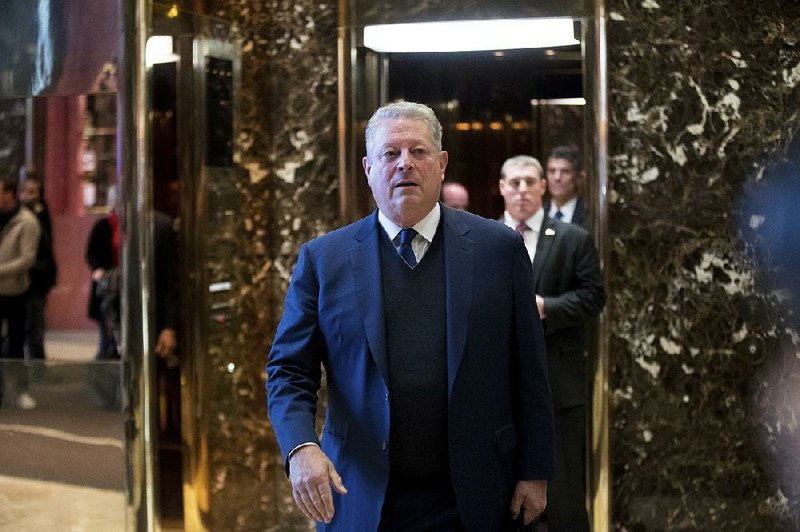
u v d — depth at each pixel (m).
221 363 4.75
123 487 4.48
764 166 4.50
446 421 2.60
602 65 4.50
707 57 4.48
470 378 2.61
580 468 4.45
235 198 4.81
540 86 4.81
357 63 4.80
